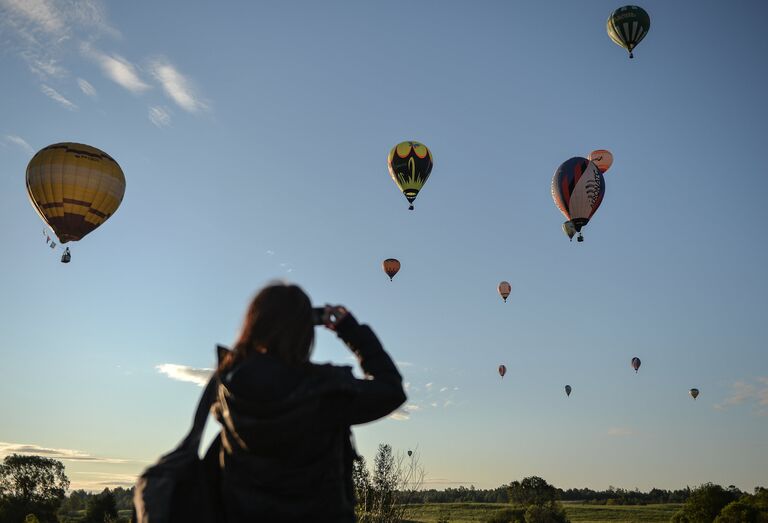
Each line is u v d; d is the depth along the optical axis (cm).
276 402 204
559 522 10175
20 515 7988
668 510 12362
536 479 11744
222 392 215
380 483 1784
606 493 15538
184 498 220
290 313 219
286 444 206
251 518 209
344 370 222
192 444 225
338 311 241
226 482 214
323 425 213
